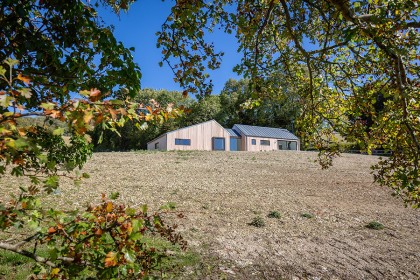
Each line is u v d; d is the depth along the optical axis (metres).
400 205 13.14
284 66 4.93
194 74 4.24
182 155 30.44
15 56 3.19
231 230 9.30
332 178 18.95
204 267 6.57
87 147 4.46
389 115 3.46
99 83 3.40
